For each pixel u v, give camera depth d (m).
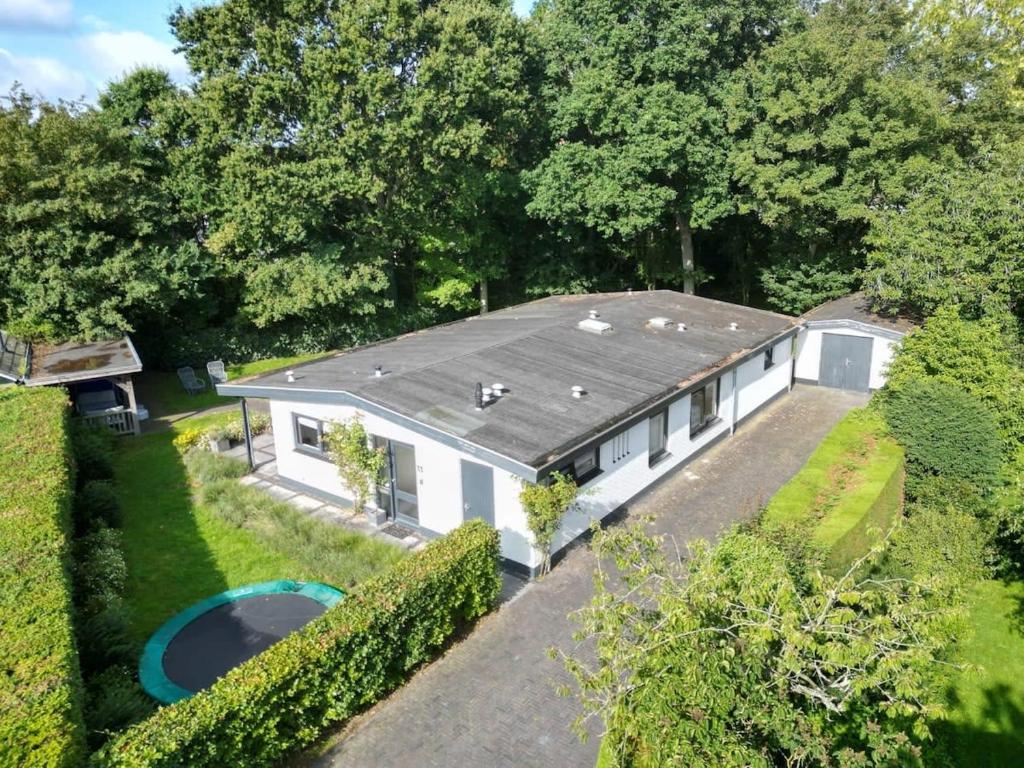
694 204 30.03
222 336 31.84
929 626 7.28
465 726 10.43
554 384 17.33
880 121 26.22
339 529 16.14
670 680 6.96
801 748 6.88
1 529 11.83
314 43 25.78
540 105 32.28
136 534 16.31
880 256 24.28
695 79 29.69
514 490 13.94
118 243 26.77
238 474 19.48
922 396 19.14
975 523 16.61
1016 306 22.64
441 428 14.59
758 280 38.84
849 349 25.02
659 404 16.73
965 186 23.52
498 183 32.00
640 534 8.59
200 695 8.79
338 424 16.67
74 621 10.72
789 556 10.87
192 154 28.42
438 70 25.83
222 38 25.80
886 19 32.56
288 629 12.68
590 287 38.09
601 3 28.52
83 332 25.70
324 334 33.28
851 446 18.72
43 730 7.54
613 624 7.57
